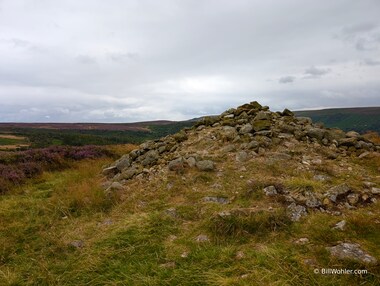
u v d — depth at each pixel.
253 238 5.84
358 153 10.34
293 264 4.89
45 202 8.95
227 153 10.31
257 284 4.49
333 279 4.50
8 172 12.07
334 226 5.86
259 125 11.70
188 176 9.15
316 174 8.52
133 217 7.16
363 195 7.07
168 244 5.97
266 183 7.71
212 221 6.39
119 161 12.34
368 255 4.89
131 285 4.88
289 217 6.35
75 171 13.31
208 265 5.18
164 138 13.56
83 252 6.04
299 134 11.12
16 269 5.65
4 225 7.50
